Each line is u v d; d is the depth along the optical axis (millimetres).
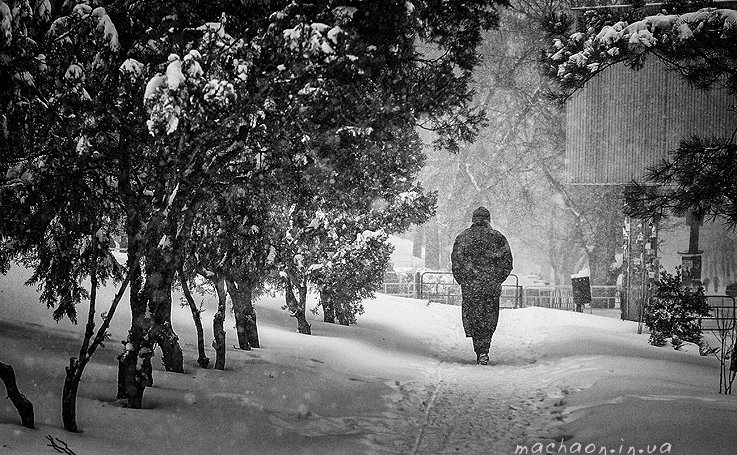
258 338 15281
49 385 9180
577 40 16297
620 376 13406
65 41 8539
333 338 17547
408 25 10391
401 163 16469
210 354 13477
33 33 8656
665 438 8922
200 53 8461
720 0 17406
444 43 11812
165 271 9086
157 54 9172
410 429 10375
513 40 53062
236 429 8938
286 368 13133
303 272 17375
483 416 11258
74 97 8672
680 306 19922
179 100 7602
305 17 8820
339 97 10148
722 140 15211
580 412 10930
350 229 18156
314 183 11898
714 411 9984
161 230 9148
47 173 9398
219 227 11883
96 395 9273
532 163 54469
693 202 14938
